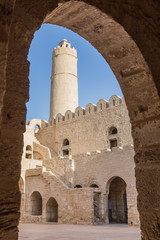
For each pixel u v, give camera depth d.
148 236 3.23
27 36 2.56
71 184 25.53
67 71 47.91
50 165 28.94
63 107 45.38
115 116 30.64
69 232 15.96
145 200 3.37
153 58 3.79
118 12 3.52
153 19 4.02
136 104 3.86
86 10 3.34
